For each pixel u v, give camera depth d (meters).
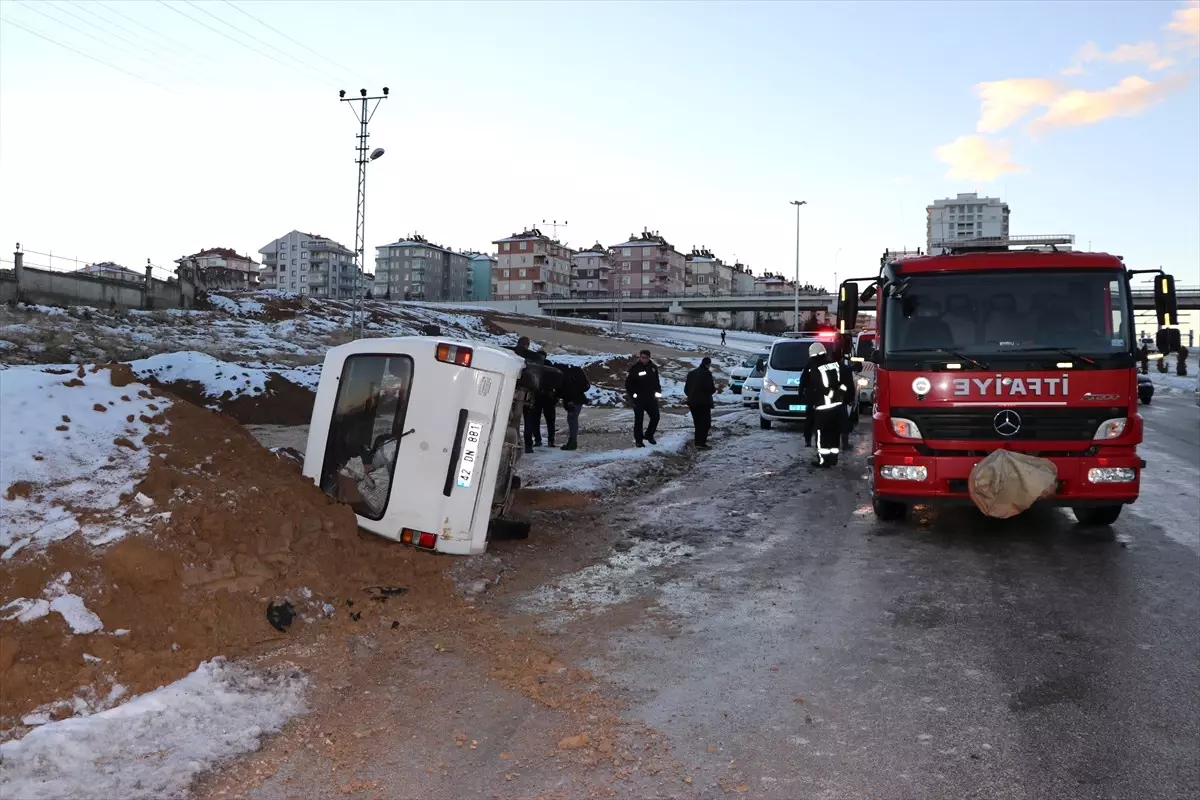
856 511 9.54
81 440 5.28
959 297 7.93
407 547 6.29
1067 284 7.82
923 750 3.70
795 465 13.37
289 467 6.46
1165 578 6.57
